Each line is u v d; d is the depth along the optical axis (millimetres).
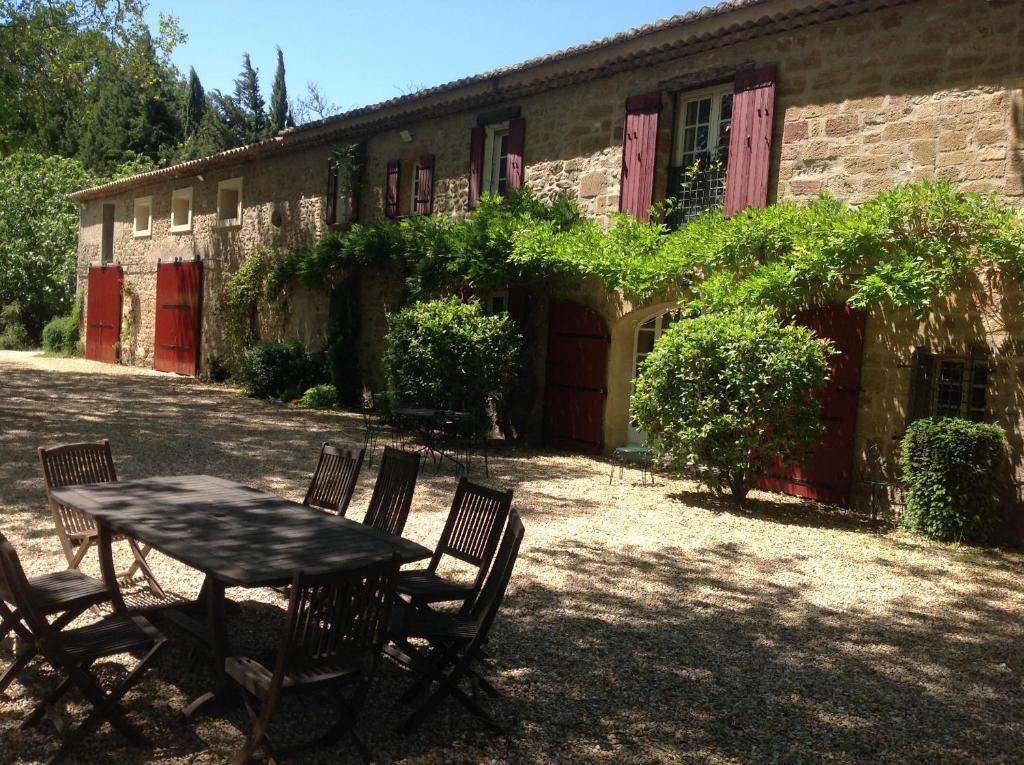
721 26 8344
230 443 9609
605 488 8203
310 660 2859
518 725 3309
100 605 4293
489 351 10266
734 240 8008
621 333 10055
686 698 3633
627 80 9875
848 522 7266
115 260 21312
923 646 4422
